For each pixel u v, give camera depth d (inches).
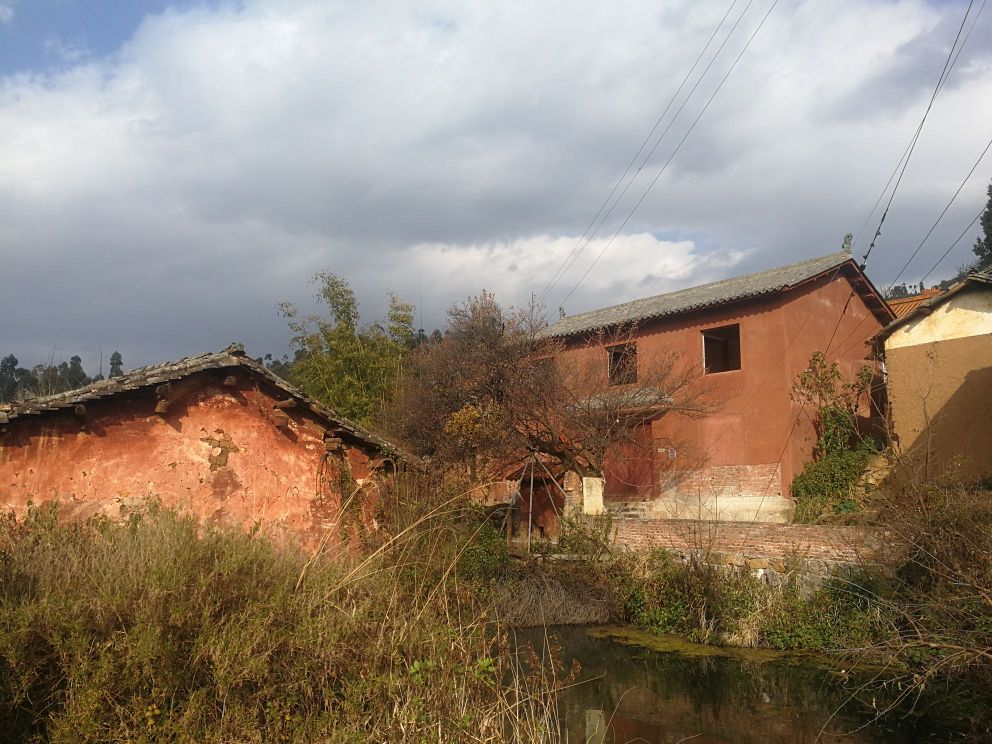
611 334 918.4
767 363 805.2
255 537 397.4
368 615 342.3
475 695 332.5
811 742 377.7
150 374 476.1
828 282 876.6
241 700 277.0
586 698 450.0
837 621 506.6
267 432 516.4
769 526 578.9
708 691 458.0
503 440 788.6
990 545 406.0
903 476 602.9
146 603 284.8
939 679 400.8
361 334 1137.4
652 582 617.6
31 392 591.5
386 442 571.5
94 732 249.0
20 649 258.8
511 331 864.9
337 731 275.4
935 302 697.0
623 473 899.4
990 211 1425.9
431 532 518.9
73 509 454.0
